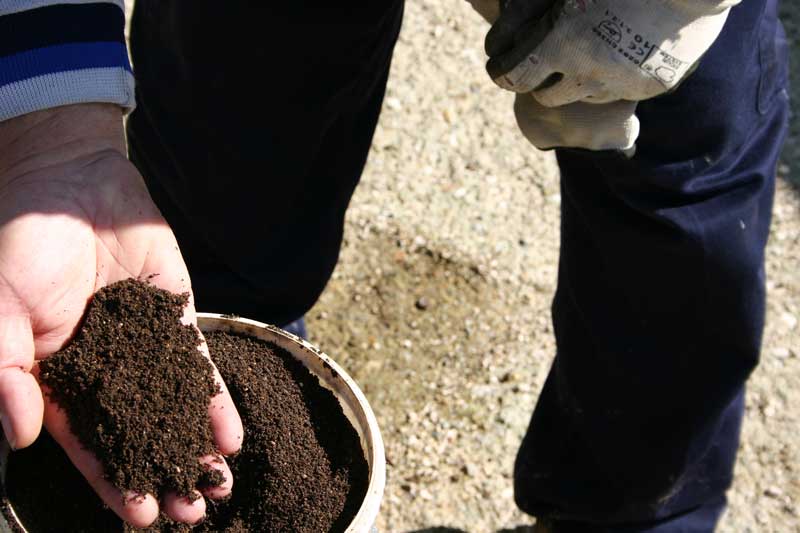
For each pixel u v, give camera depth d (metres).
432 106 1.62
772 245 1.48
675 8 0.78
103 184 0.85
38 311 0.80
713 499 1.14
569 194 0.98
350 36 0.98
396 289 1.38
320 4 0.95
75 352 0.81
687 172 0.92
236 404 0.87
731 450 1.10
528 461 1.15
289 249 1.10
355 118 1.07
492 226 1.47
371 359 1.32
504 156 1.57
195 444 0.81
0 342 0.78
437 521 1.21
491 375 1.32
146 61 1.06
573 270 1.02
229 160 1.04
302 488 0.84
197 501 0.80
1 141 0.84
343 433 0.87
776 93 0.96
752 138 0.95
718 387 1.02
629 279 0.99
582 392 1.07
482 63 1.70
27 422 0.76
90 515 0.83
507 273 1.42
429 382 1.31
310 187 1.09
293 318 1.16
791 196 1.55
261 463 0.85
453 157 1.56
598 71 0.81
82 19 0.83
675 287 0.97
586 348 1.05
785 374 1.35
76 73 0.83
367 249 1.42
